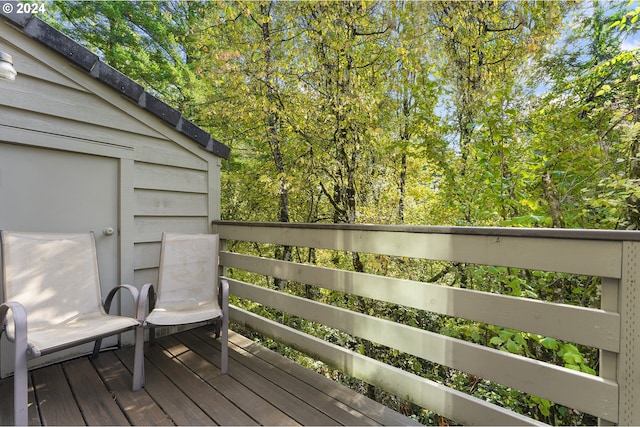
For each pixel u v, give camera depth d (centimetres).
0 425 155
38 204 216
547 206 284
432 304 165
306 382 200
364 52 540
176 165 290
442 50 505
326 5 485
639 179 221
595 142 268
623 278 110
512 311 138
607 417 113
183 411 168
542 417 259
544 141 296
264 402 177
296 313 237
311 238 231
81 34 730
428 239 167
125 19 778
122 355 237
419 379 167
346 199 561
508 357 138
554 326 126
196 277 252
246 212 771
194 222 307
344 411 170
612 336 113
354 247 204
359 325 197
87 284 212
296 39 552
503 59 471
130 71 743
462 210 346
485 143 306
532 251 132
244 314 285
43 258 198
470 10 471
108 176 248
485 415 142
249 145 748
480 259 148
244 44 544
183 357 235
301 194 674
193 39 728
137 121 263
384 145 532
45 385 193
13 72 167
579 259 120
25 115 207
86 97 234
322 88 541
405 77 519
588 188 275
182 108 764
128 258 258
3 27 197
